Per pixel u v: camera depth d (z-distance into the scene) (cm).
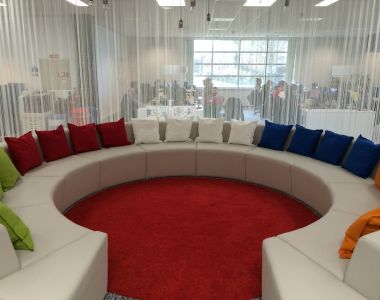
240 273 239
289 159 400
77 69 547
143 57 590
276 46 581
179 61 596
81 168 363
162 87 599
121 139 462
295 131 437
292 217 336
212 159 450
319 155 395
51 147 382
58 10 513
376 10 466
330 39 532
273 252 196
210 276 235
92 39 557
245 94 603
